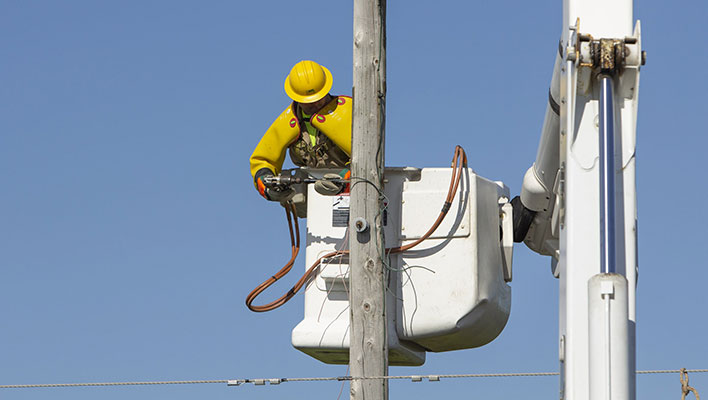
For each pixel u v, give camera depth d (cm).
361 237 1764
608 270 1181
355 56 1809
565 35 1323
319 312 1814
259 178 1850
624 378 1093
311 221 1838
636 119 1268
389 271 1800
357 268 1758
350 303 1755
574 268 1248
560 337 1288
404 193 1816
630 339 1230
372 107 1791
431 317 1772
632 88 1266
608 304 1104
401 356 1841
